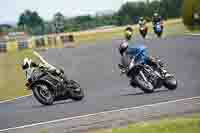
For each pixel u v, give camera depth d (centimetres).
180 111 2716
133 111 2870
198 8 13888
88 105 3391
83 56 7956
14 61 7981
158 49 7488
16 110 3591
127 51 3769
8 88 5112
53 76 3644
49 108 3466
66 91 3656
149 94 3572
